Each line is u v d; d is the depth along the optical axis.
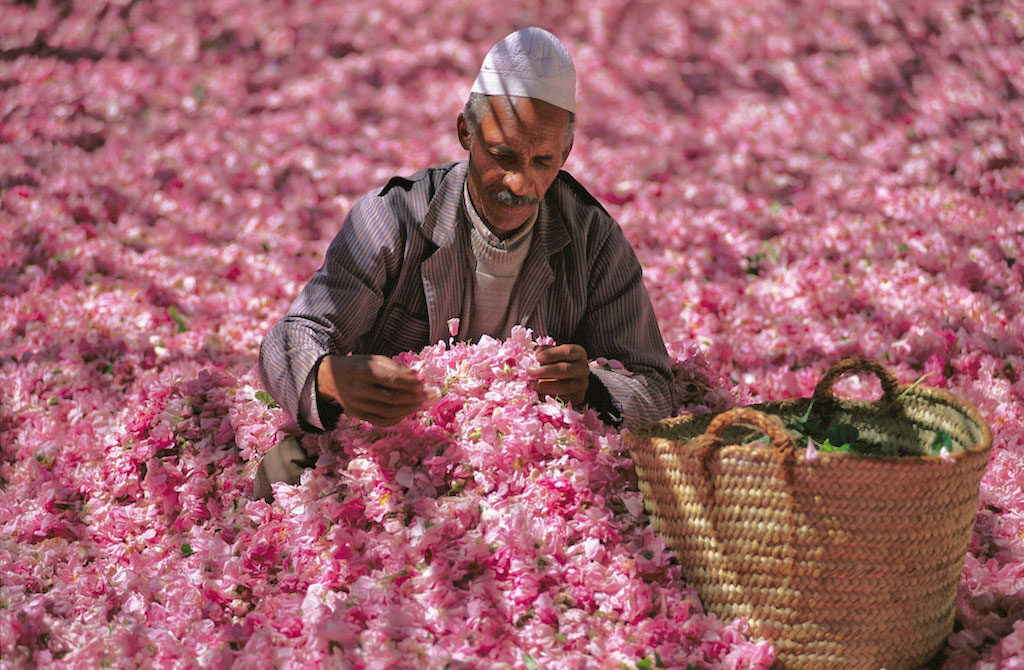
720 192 12.57
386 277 5.52
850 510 4.35
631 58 17.12
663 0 18.80
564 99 5.05
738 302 9.31
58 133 13.90
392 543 4.84
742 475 4.45
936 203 11.67
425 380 5.18
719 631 4.57
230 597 5.04
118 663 4.65
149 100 15.20
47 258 10.17
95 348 8.12
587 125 15.05
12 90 15.01
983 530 5.82
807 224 11.40
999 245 10.34
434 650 4.40
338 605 4.61
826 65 16.61
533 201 5.20
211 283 9.88
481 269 5.52
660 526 4.84
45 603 5.08
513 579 4.69
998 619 4.96
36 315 8.86
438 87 16.22
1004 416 7.14
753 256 10.48
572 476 4.90
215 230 11.26
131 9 17.53
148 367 7.96
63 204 11.34
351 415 4.94
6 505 6.01
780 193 12.62
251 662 4.46
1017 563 5.43
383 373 4.74
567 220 5.64
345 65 16.69
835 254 10.39
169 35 17.00
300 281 10.03
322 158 13.52
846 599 4.46
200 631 4.82
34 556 5.54
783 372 7.68
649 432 5.00
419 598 4.64
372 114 15.39
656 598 4.68
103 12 17.28
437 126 14.99
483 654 4.49
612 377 5.38
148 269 10.02
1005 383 7.57
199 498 5.63
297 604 4.74
